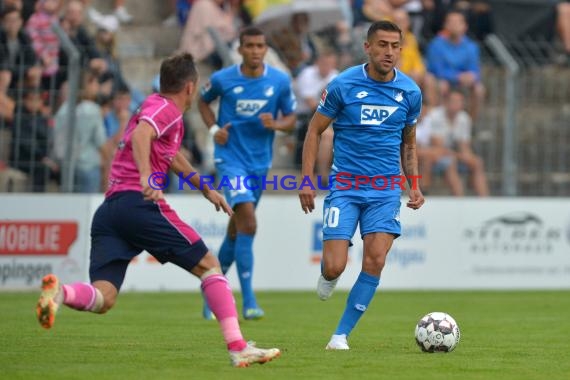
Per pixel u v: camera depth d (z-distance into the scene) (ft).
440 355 84.48
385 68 87.30
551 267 179.01
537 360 82.48
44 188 158.51
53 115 157.58
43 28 166.09
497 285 176.14
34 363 76.59
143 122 72.59
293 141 174.91
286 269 167.12
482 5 206.69
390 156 89.45
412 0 202.59
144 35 191.31
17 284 154.51
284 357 81.25
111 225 74.49
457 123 180.14
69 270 156.56
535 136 189.06
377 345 92.68
